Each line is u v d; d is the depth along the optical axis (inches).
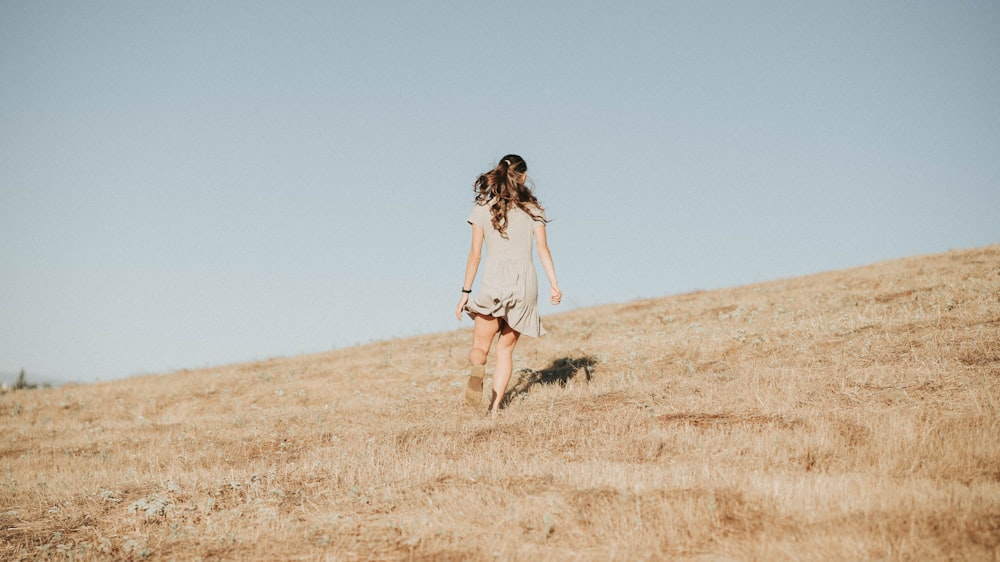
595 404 288.7
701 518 149.4
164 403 572.1
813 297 583.5
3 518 200.4
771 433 212.5
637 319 647.8
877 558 126.7
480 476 193.6
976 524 135.3
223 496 203.2
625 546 140.9
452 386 442.3
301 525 170.2
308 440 304.8
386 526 163.5
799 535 139.3
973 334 307.6
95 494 220.8
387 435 280.5
